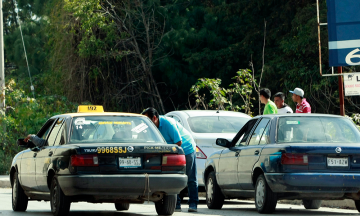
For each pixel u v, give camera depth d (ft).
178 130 71.00
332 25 86.38
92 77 207.72
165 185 58.70
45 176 62.69
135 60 212.02
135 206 82.17
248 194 69.26
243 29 212.43
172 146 60.39
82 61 207.00
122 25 204.95
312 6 185.78
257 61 209.56
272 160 61.93
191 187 71.36
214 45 213.25
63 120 64.44
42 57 271.08
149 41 211.41
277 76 196.95
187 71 213.05
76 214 68.28
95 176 56.59
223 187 74.43
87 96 209.36
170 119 69.41
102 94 212.84
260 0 202.69
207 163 79.56
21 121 160.15
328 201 77.92
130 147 58.18
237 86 142.10
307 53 182.19
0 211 73.00
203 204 88.28
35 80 242.17
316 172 60.44
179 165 60.08
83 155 57.06
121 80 212.84
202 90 213.25
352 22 85.61
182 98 223.71
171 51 209.87
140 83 214.07
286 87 187.01
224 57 209.56
